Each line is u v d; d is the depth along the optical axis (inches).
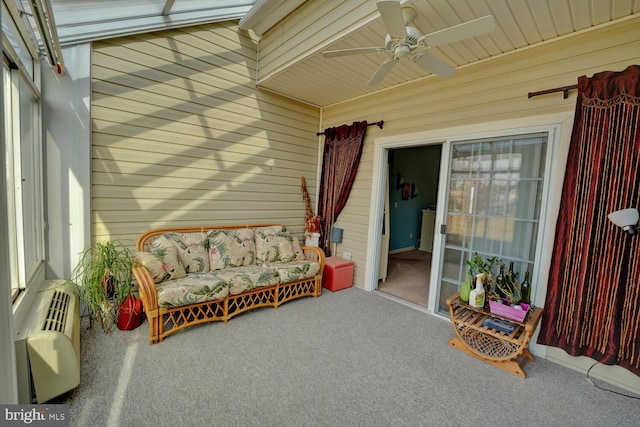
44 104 99.5
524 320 90.0
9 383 44.1
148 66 120.0
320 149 186.7
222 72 140.2
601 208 86.1
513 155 108.7
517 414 72.7
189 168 133.8
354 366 89.7
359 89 150.9
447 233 128.6
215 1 129.6
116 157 115.1
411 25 91.4
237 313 119.3
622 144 82.7
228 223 148.9
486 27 68.1
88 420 64.9
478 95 115.6
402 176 263.0
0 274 42.2
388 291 160.2
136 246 120.2
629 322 82.4
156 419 66.1
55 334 68.9
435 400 76.5
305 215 183.6
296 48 121.9
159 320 97.7
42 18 62.9
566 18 86.4
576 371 92.1
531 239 104.9
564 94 95.0
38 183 98.8
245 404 71.9
